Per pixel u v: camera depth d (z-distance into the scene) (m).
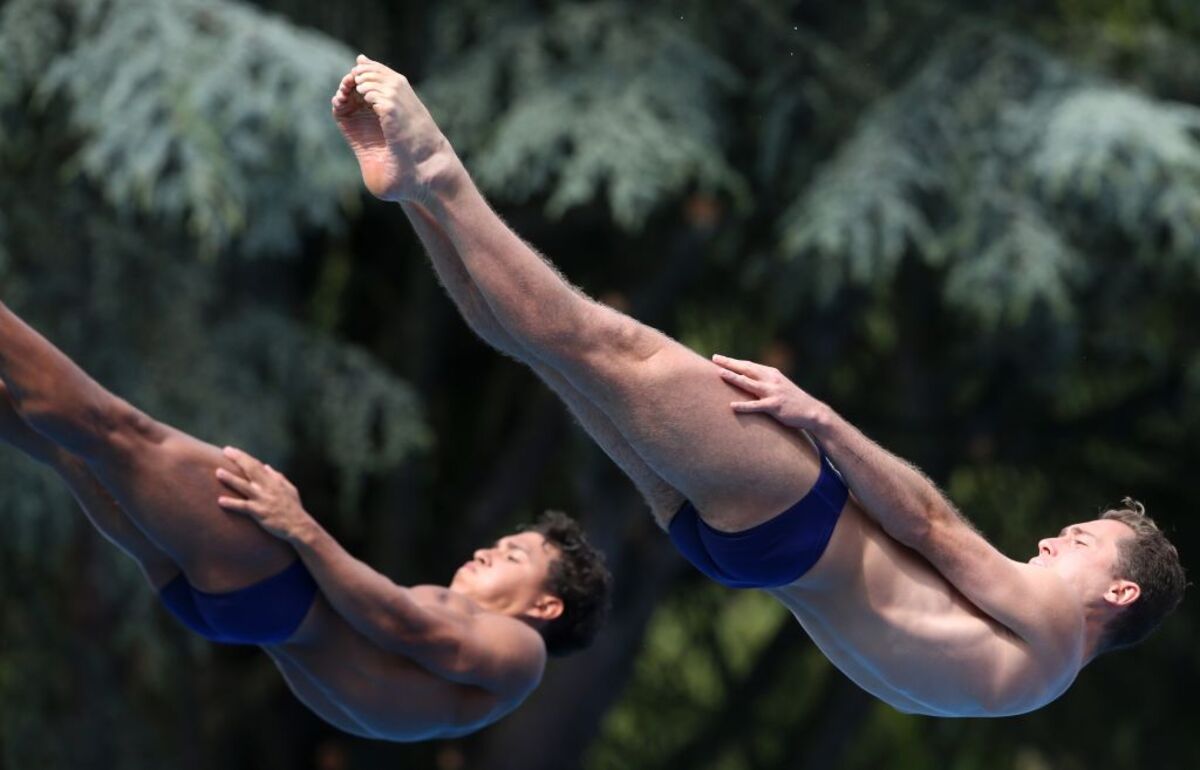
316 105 35.47
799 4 44.22
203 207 34.12
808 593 18.38
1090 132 38.84
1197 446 52.00
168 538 19.34
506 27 41.19
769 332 49.44
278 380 41.62
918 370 49.94
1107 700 53.94
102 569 40.84
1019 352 47.38
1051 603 18.45
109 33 35.06
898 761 58.34
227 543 19.56
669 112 39.75
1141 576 19.50
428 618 21.03
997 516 53.62
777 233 43.31
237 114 34.69
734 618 64.31
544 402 48.72
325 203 37.16
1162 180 39.47
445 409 52.34
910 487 17.88
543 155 39.00
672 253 46.41
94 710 43.03
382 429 43.28
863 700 54.06
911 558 18.39
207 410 39.19
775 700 58.72
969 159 40.28
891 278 44.56
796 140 43.31
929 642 18.20
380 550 48.00
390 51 43.78
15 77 35.94
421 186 16.84
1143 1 49.22
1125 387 52.88
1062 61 41.75
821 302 41.53
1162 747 54.41
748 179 43.84
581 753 49.16
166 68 34.47
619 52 40.12
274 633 20.11
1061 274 41.00
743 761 58.50
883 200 39.25
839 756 54.28
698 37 42.16
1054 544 19.91
